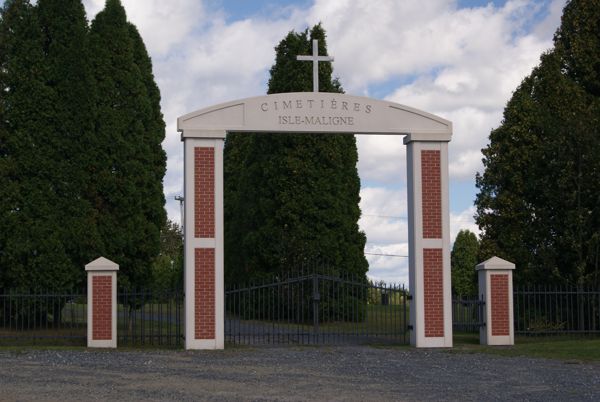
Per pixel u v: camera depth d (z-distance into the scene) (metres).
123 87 27.34
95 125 26.08
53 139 24.73
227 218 41.69
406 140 21.59
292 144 32.22
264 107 21.02
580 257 25.34
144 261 27.23
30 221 24.28
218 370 16.27
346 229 32.22
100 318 20.59
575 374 15.77
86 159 25.38
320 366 17.00
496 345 21.44
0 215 24.12
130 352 19.53
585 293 22.97
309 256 30.95
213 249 20.59
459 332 26.39
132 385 14.19
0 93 24.69
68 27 25.11
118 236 26.20
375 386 14.12
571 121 25.41
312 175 31.97
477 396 13.04
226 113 20.88
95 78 26.70
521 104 26.59
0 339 22.02
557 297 24.59
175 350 20.12
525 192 26.38
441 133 21.44
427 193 21.39
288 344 21.91
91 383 14.41
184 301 20.67
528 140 26.31
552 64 26.94
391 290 21.77
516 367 16.91
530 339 23.25
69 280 24.53
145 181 27.31
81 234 24.94
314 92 21.31
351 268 32.03
